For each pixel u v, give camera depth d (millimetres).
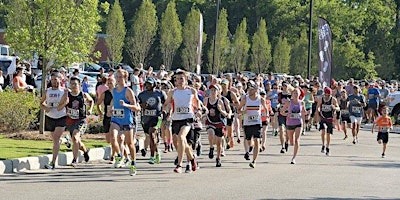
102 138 30078
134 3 112000
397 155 30750
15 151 23750
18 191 17250
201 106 23047
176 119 21391
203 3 114875
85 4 30828
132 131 21219
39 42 30016
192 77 31297
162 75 35344
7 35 30531
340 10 109812
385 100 49188
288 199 16984
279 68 101562
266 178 21062
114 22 89438
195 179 20375
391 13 112438
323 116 29938
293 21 112188
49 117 21859
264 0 114875
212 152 25000
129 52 94188
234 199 16734
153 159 24328
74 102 22531
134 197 16609
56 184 18656
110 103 23938
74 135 22734
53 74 21812
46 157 22625
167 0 112938
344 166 25391
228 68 100375
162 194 17203
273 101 36781
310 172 23016
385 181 21344
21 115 31344
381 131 29812
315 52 104438
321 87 43312
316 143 34875
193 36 94938
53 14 29938
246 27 110000
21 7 30219
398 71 108562
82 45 31109
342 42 110188
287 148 29844
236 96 29344
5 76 44906
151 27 93000
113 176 20641
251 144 25078
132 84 35312
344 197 17672
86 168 22531
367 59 109688
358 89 36812
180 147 21266
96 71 69750
